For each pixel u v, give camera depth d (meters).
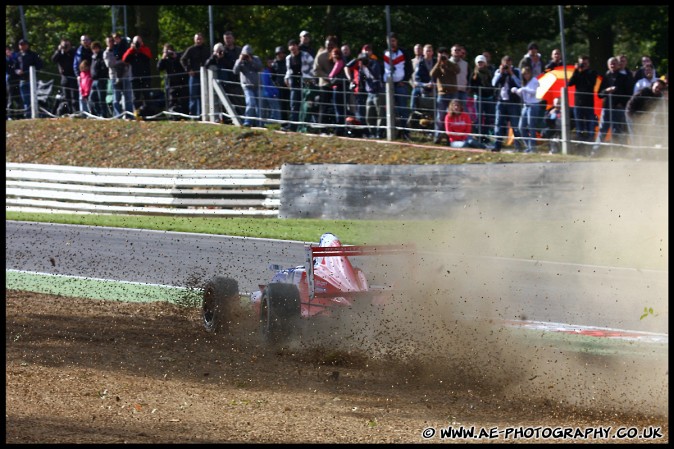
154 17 64.88
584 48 96.06
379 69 45.16
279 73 47.16
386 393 14.82
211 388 14.95
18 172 44.09
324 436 12.02
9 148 49.56
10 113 56.59
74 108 55.09
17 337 18.45
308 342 18.17
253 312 20.58
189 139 46.88
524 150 42.62
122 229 36.66
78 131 50.28
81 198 42.22
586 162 33.19
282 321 17.95
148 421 12.70
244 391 14.79
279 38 82.31
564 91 40.53
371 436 12.10
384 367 16.59
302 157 43.34
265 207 38.94
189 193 39.91
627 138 40.25
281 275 21.11
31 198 43.78
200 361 16.97
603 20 68.69
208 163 44.44
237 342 18.77
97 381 15.15
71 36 93.00
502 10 69.38
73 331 19.41
